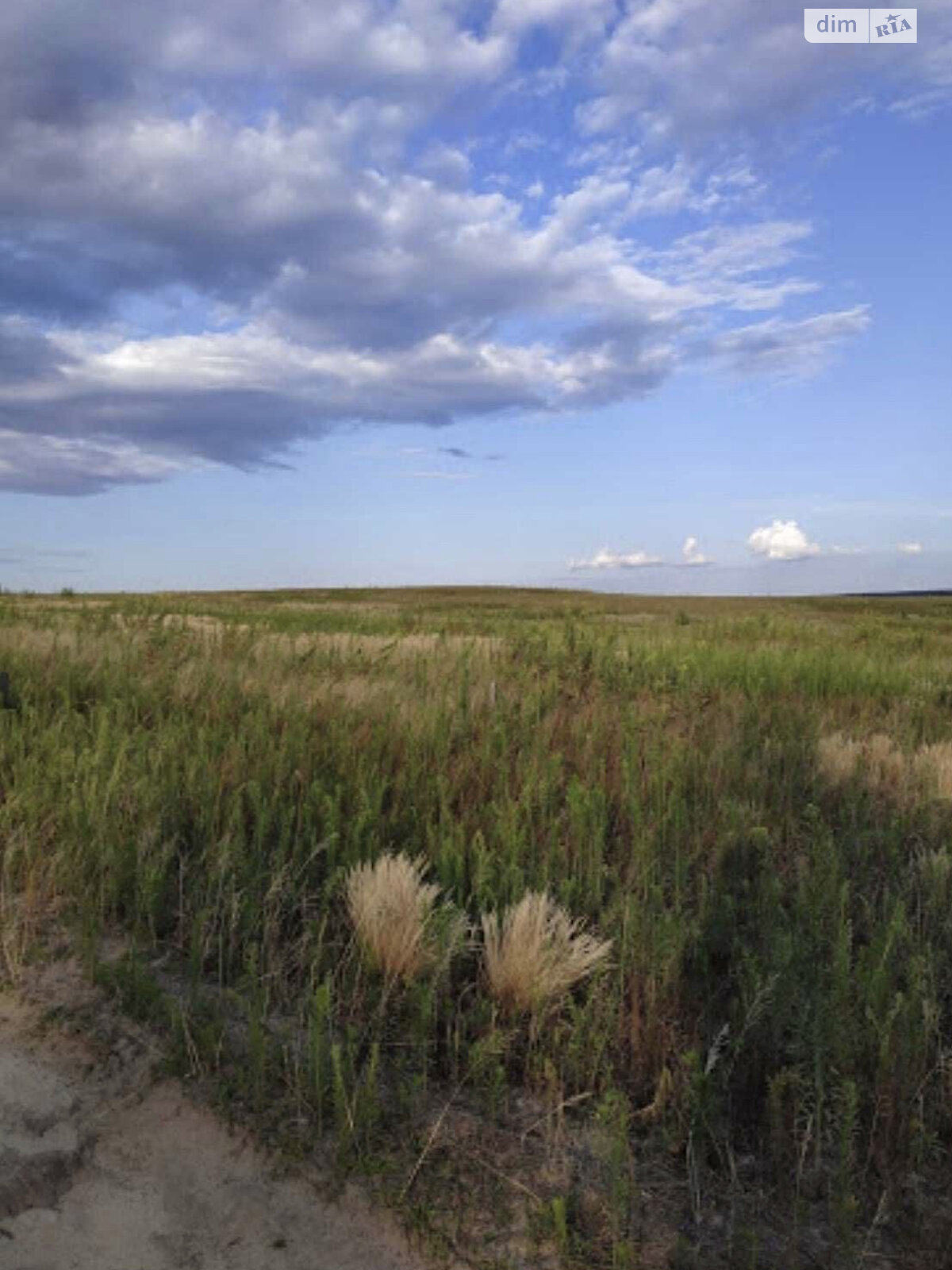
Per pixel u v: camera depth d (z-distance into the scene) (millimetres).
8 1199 2436
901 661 12633
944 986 3488
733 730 7066
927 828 5141
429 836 4395
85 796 4520
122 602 14461
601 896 4059
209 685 7262
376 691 7461
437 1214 2471
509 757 5914
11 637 9188
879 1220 2486
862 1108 2818
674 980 3367
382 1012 3184
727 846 4602
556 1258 2359
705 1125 2654
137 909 3773
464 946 3555
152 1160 2627
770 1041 3055
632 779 5242
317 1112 2756
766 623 16781
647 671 9336
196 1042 3023
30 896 3893
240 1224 2430
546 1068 2938
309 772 5215
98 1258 2303
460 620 19672
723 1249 2398
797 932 3602
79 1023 3186
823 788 5793
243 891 3775
